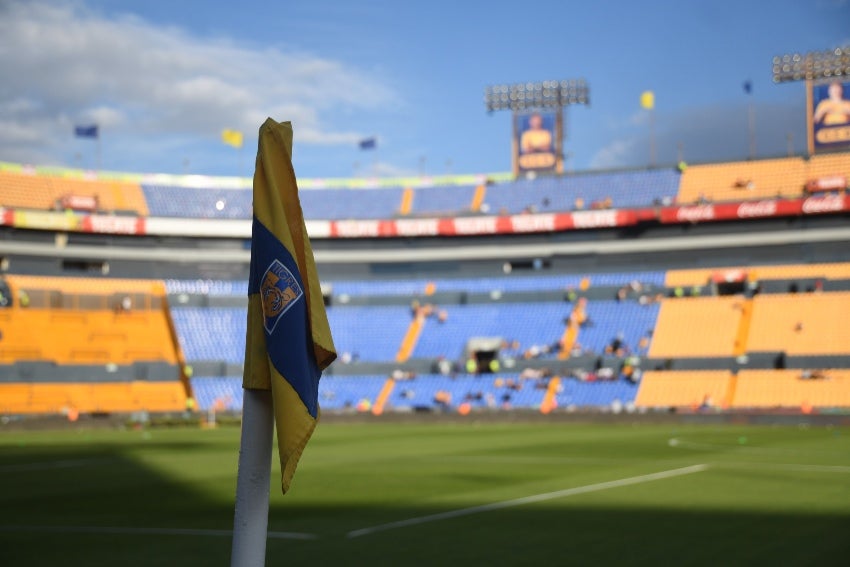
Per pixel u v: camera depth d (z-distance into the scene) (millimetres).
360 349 110938
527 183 125562
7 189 113562
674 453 54125
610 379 100688
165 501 34438
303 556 22406
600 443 63156
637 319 107125
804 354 96875
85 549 23891
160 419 94375
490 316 113062
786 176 114375
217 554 23047
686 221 111812
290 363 7785
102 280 111438
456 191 127625
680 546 23203
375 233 118312
